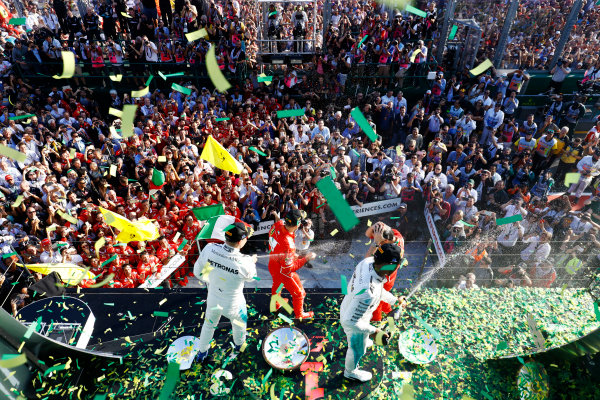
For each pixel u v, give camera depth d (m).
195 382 3.45
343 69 11.82
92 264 6.32
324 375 3.46
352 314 2.96
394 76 11.82
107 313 4.16
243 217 7.95
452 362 3.62
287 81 11.61
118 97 11.45
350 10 15.24
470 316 4.07
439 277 6.79
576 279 6.18
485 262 6.58
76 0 13.20
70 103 10.53
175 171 8.41
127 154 9.07
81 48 11.86
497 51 11.70
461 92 11.03
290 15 14.30
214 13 12.16
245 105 10.77
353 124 10.07
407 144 9.69
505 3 11.11
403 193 8.26
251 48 12.45
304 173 8.47
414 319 4.05
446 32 11.71
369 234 3.54
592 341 2.80
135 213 7.45
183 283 7.15
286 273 3.70
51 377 3.34
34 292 4.40
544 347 3.41
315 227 8.23
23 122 9.56
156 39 12.42
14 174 8.03
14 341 3.07
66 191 7.80
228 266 3.09
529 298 4.25
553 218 7.29
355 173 8.55
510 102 10.50
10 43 11.95
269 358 3.50
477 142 10.33
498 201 8.11
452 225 7.31
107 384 3.44
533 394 3.22
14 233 6.80
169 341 3.82
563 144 9.58
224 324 3.97
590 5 11.02
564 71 11.34
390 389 3.42
